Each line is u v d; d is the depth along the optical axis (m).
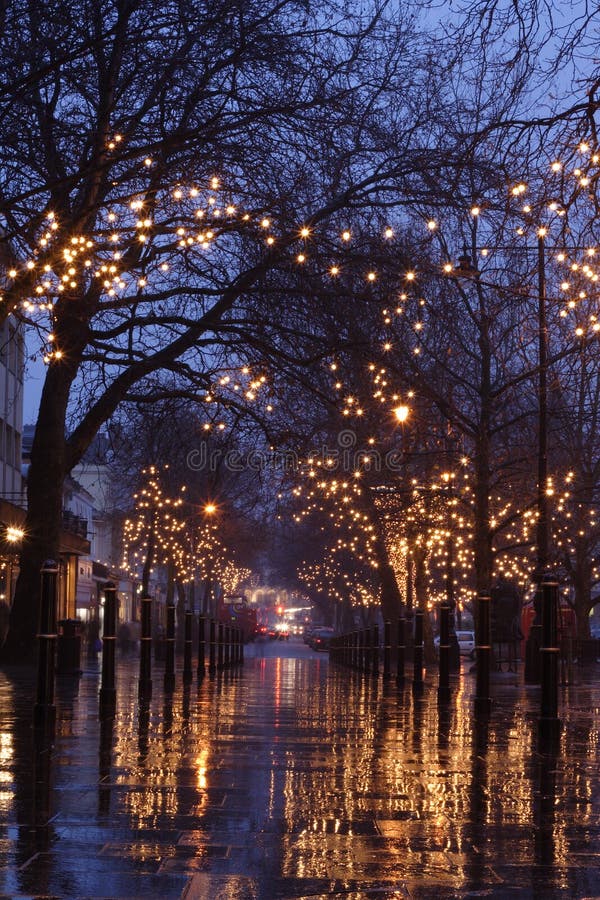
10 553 44.19
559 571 51.28
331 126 21.20
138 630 55.31
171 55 18.97
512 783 9.16
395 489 31.47
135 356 28.30
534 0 11.01
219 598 90.81
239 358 26.02
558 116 11.41
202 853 6.32
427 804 8.09
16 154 18.70
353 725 14.32
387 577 45.53
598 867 6.12
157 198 20.23
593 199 12.02
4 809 7.53
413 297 23.44
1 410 47.94
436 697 20.84
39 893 5.35
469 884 5.72
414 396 26.83
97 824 7.05
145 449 35.53
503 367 27.28
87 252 19.58
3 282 19.39
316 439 31.67
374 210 23.28
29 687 20.27
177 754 10.56
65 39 17.23
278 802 8.05
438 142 21.66
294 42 20.77
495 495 32.72
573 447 34.66
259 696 20.33
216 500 51.75
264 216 21.41
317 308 23.20
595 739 12.91
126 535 61.84
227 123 19.94
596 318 14.84
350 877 5.84
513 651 33.28
